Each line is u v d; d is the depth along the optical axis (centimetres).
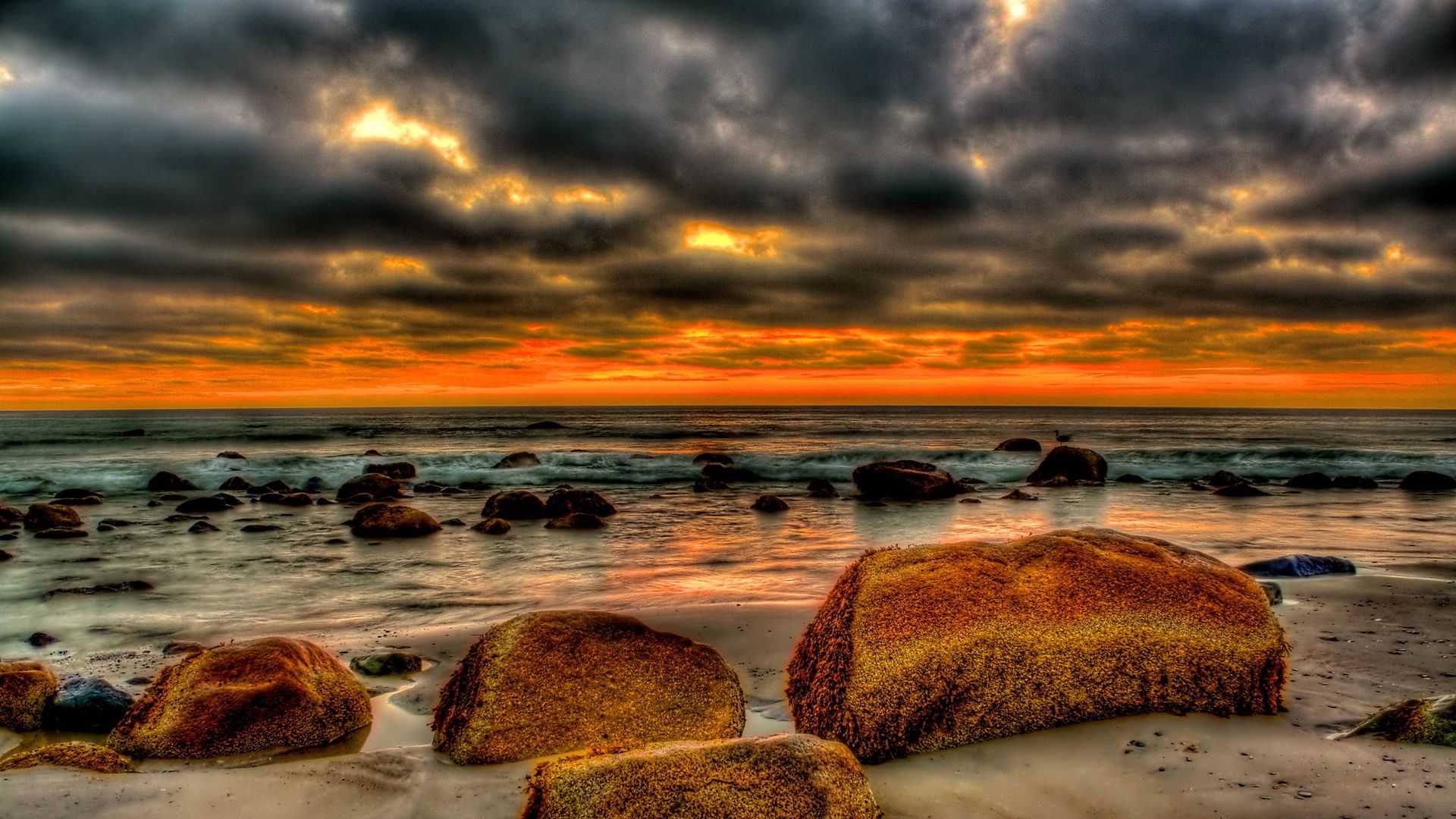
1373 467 3086
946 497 2384
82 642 895
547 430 5800
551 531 1741
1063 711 536
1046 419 9169
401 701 683
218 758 554
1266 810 426
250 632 930
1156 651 553
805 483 2855
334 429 5769
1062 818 429
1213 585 592
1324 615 873
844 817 383
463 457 3194
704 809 374
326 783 485
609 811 373
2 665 662
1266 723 541
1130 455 3419
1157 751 499
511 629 606
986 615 551
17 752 585
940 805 445
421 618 988
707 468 2980
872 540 1614
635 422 7344
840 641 552
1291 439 5066
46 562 1394
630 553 1462
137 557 1442
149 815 430
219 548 1530
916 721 513
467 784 487
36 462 3083
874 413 12800
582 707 551
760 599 1050
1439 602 934
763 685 700
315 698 598
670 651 601
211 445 4328
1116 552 618
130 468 2864
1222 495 2341
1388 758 478
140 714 581
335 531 1752
